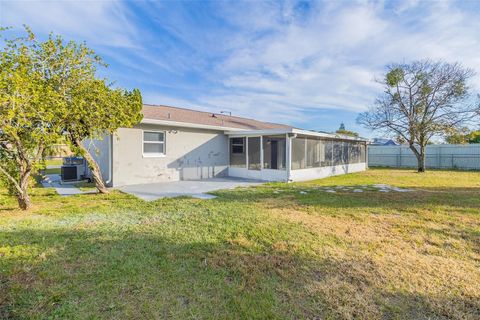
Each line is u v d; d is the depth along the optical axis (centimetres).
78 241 359
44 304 220
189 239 371
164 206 583
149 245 347
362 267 291
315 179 1181
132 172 954
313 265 295
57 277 261
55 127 573
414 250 341
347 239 377
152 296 234
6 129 474
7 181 551
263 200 658
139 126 971
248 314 211
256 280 262
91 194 750
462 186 934
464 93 1391
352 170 1577
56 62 606
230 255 320
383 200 662
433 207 582
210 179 1155
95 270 277
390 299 232
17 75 462
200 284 254
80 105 618
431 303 226
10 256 307
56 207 575
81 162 1080
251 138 1205
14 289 240
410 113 1527
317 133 1164
